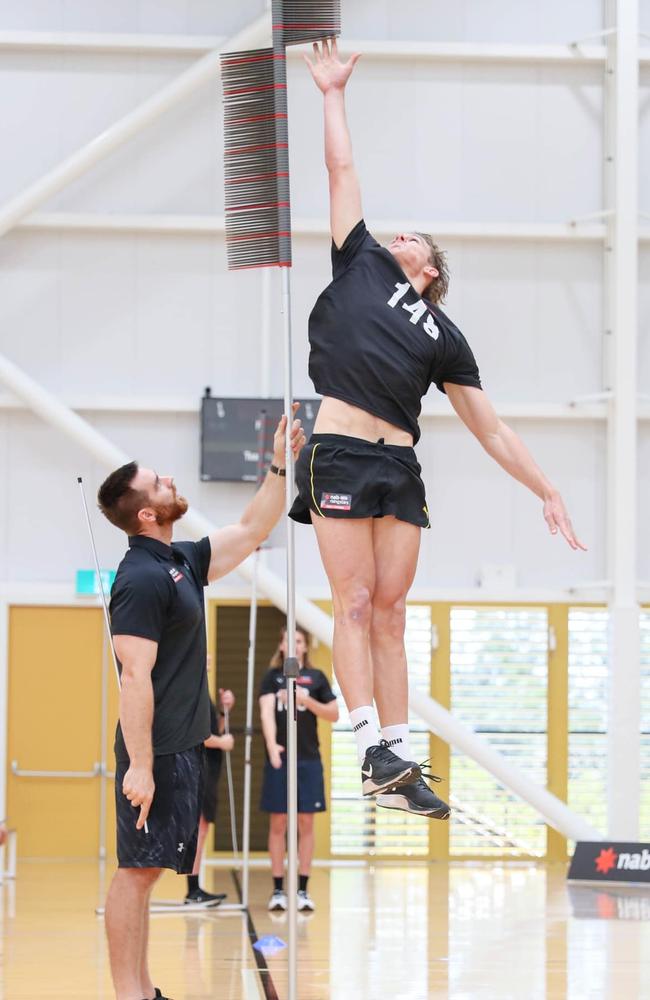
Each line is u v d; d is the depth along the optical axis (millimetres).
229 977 6484
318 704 9023
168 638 4484
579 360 12375
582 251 12414
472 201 12312
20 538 11883
